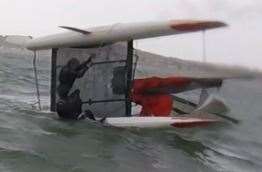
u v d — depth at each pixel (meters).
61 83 17.23
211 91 17.31
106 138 14.09
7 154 11.20
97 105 16.92
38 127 14.66
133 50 16.50
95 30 16.36
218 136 16.05
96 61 16.98
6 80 27.67
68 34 16.97
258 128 17.55
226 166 13.09
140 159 12.36
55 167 10.81
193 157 13.41
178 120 15.61
